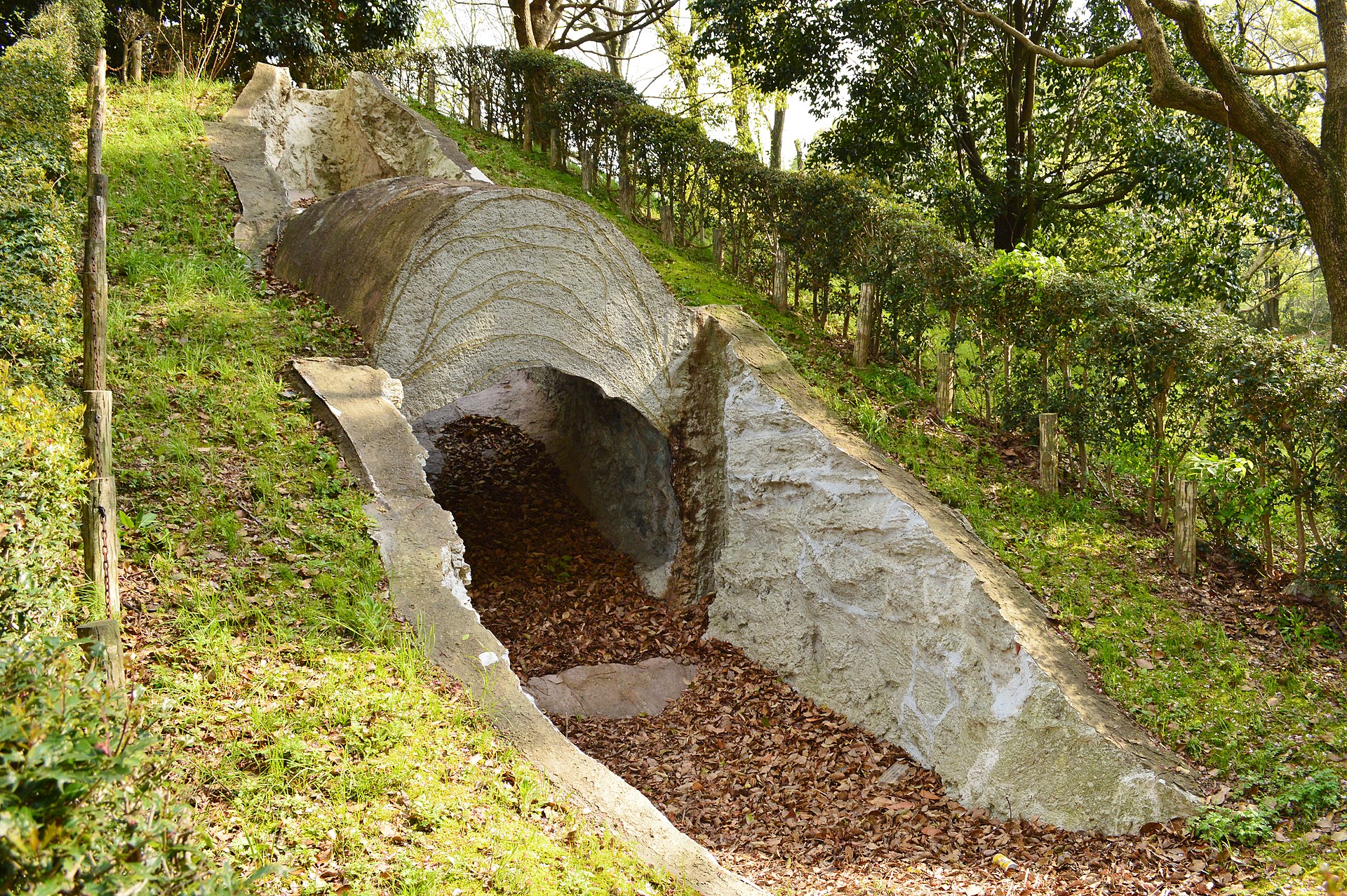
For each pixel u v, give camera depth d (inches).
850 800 362.9
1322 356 375.6
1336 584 374.0
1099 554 410.0
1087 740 320.5
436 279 431.2
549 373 632.4
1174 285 654.5
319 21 878.4
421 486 360.2
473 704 286.0
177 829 124.6
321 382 389.7
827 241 573.0
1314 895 238.7
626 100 725.9
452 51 860.0
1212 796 298.0
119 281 437.1
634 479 544.4
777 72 723.4
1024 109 700.0
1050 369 490.6
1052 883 282.7
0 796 97.1
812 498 444.5
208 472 336.2
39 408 217.8
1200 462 390.0
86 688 123.7
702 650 479.2
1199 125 636.1
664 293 500.7
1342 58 456.1
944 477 446.6
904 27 658.8
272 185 577.6
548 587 515.5
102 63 593.0
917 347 532.7
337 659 279.3
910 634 393.7
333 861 212.1
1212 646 358.3
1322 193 455.2
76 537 248.5
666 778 381.7
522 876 224.1
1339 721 317.4
